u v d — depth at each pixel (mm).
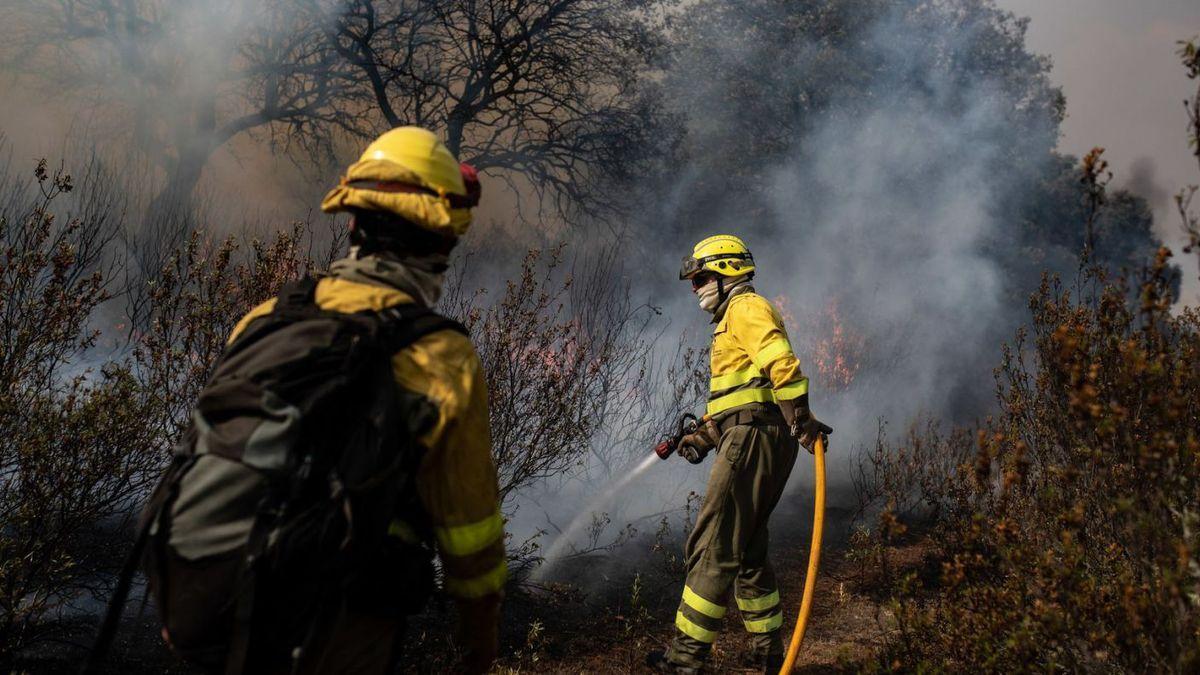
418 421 1629
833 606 4609
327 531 1546
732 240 3859
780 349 3529
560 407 4559
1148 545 2566
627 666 3830
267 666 1566
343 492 1554
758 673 3865
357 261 1785
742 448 3607
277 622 1547
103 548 3578
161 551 1584
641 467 4934
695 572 3652
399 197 1780
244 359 1659
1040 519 3186
